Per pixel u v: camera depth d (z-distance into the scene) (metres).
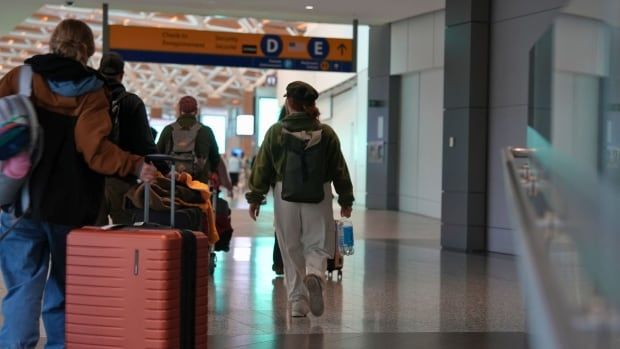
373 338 6.30
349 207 7.12
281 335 6.37
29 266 4.57
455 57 13.35
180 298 4.37
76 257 4.37
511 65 12.68
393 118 21.72
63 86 4.46
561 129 4.51
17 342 4.45
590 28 3.62
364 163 26.36
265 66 18.89
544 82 6.24
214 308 7.51
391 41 21.31
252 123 33.97
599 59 3.40
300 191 6.70
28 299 4.52
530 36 12.28
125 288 4.29
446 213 13.53
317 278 6.72
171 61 18.31
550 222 3.23
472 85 13.05
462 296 8.48
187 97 8.89
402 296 8.44
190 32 18.39
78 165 4.54
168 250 4.26
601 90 3.36
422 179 20.48
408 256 12.29
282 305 7.70
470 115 13.08
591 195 2.83
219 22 29.70
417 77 20.73
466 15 13.08
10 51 39.97
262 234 15.16
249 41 18.75
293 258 7.02
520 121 12.48
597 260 2.93
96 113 4.57
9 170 4.26
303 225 6.89
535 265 2.18
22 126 4.23
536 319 2.05
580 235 2.91
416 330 6.65
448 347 6.01
